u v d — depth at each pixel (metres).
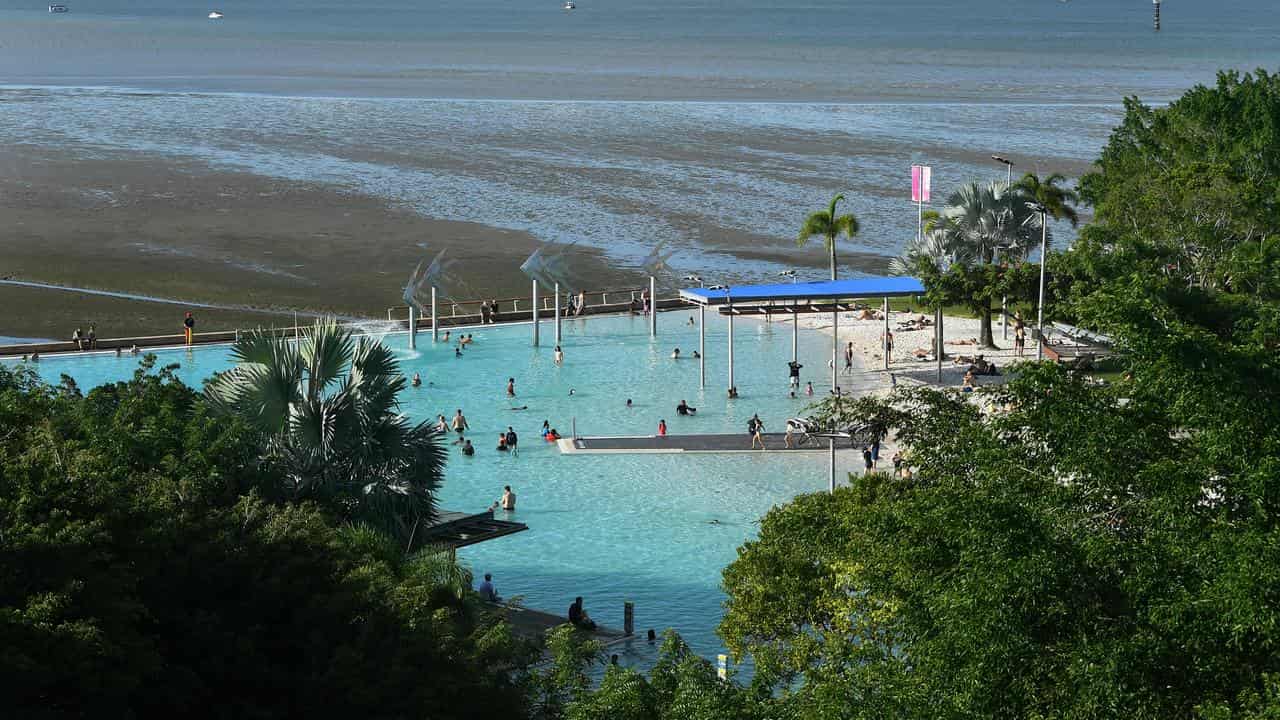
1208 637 19.42
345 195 151.12
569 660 28.48
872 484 33.53
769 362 88.81
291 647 29.42
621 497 60.78
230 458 39.41
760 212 147.88
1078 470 22.72
